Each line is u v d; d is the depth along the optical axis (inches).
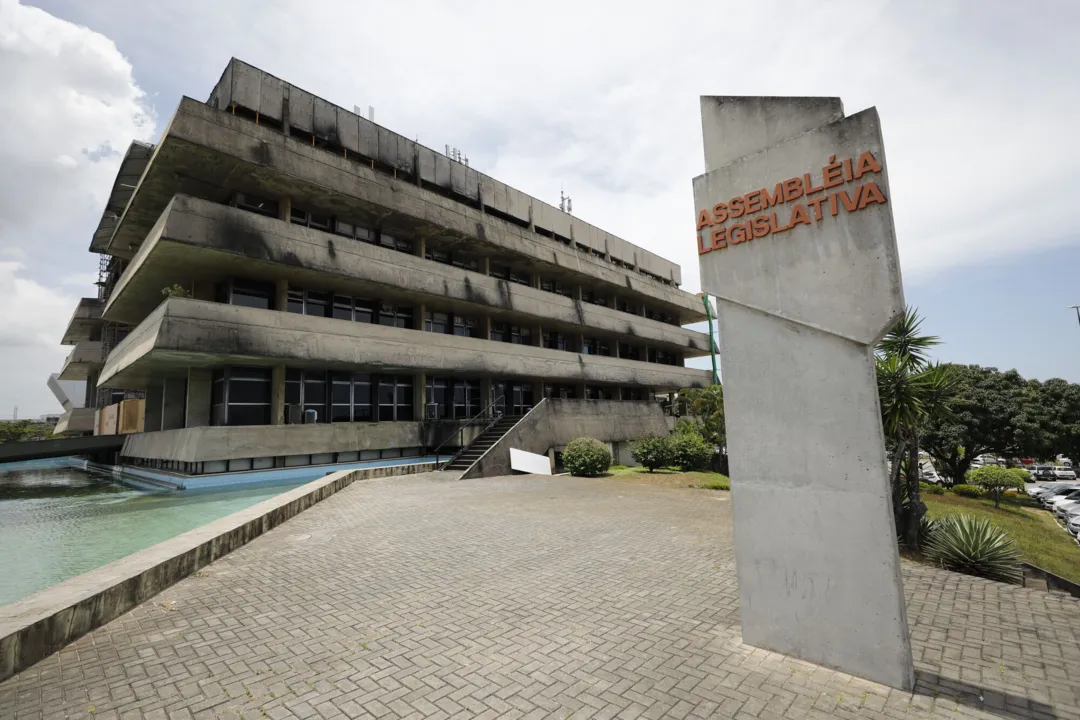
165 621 201.3
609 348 1569.9
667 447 886.4
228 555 302.7
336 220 937.5
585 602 221.3
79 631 185.0
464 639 183.0
